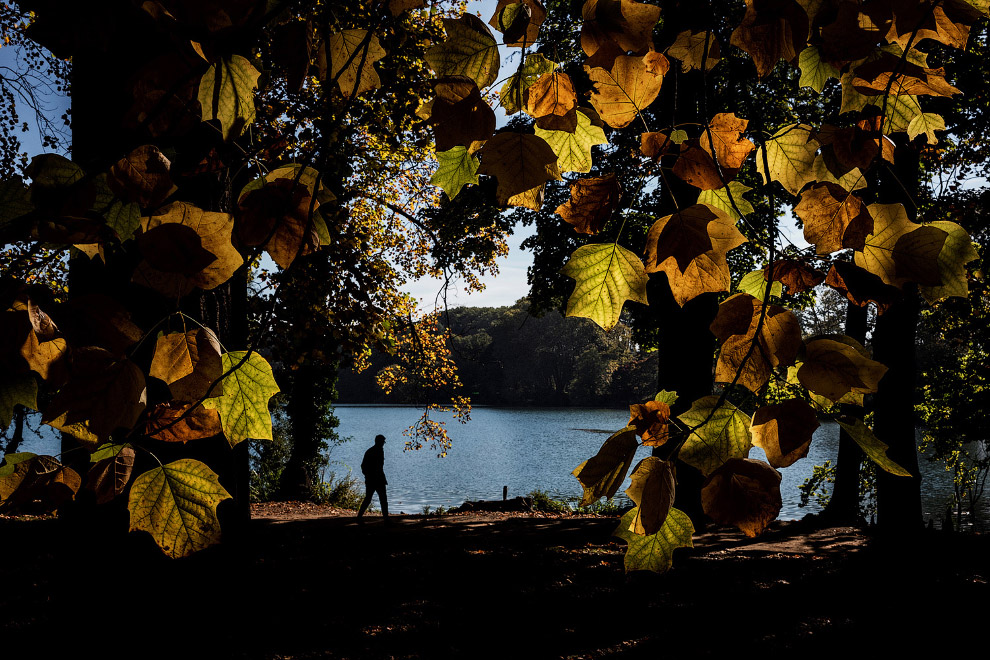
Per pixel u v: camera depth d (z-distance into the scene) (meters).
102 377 0.65
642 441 0.68
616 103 0.79
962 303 14.73
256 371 0.74
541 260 14.78
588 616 6.22
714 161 0.74
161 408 0.70
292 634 4.93
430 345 14.12
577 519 13.82
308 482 21.16
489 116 0.71
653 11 0.73
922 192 11.05
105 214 0.74
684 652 5.44
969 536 10.77
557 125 0.76
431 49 0.72
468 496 28.34
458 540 9.77
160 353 0.68
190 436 0.72
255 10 0.71
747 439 0.67
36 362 0.63
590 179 0.74
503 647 5.43
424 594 6.62
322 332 10.41
